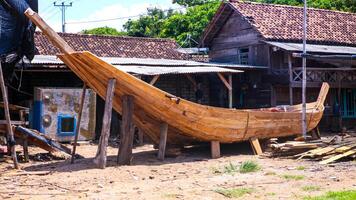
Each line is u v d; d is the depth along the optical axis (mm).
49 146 12680
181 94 23156
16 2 11773
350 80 22469
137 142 17062
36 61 17078
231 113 12789
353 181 8352
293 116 14703
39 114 15930
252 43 23797
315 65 22844
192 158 12469
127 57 23594
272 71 22500
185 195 7301
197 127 12211
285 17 25594
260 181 8531
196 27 40156
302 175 9125
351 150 11430
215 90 24281
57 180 8867
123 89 10977
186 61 22281
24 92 17719
